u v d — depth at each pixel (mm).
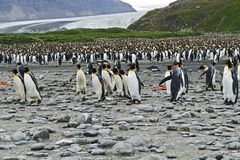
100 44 89125
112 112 15977
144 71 42031
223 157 8398
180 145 9914
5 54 68812
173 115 14172
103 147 9664
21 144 10195
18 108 17578
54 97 21891
